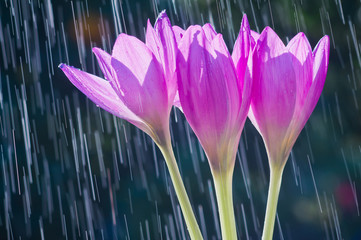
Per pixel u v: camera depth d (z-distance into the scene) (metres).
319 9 1.64
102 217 1.73
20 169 1.75
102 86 0.57
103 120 1.76
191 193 1.66
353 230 1.58
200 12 1.71
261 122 0.56
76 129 1.76
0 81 1.77
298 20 1.65
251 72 0.56
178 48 0.55
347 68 1.63
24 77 1.78
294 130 0.56
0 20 1.81
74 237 1.74
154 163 1.73
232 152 0.56
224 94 0.55
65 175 1.75
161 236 1.70
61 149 1.76
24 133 1.74
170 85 0.56
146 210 1.71
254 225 1.65
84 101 1.77
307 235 1.61
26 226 1.73
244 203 1.66
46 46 1.81
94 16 1.81
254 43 0.56
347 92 1.63
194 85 0.55
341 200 1.61
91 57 1.81
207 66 0.55
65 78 1.79
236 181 1.67
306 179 1.63
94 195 1.74
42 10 1.82
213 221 1.66
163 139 0.56
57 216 1.74
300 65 0.56
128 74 0.55
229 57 0.55
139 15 1.80
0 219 1.71
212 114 0.55
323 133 1.63
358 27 1.63
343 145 1.62
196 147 1.67
